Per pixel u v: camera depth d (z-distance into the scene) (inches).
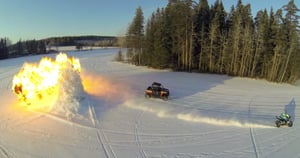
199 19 2196.1
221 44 1999.3
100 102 1010.1
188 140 684.1
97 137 695.1
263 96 1285.7
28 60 2947.8
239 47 1977.1
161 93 1083.9
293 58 1854.1
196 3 2084.2
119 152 609.9
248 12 2142.0
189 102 1083.9
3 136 693.9
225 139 694.5
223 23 2213.3
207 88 1422.2
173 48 2069.4
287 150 629.6
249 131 759.1
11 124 780.0
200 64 2047.2
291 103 1144.8
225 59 1974.7
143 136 706.2
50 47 5787.4
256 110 1006.4
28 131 727.7
